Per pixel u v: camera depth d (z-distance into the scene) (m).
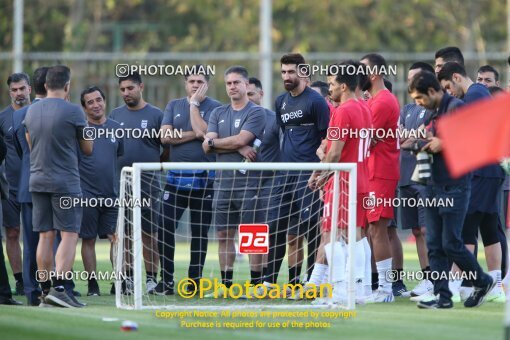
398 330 29.66
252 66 90.44
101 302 38.50
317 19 124.31
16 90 42.78
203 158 42.47
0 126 43.59
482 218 37.78
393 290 41.31
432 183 34.31
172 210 42.09
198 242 41.28
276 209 41.34
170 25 128.75
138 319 32.56
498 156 25.95
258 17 125.31
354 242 35.72
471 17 123.25
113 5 122.19
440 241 34.75
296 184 40.91
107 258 61.50
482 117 25.95
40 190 36.03
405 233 79.75
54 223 36.44
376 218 38.53
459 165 25.84
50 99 36.50
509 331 27.77
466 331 29.38
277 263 41.34
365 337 28.45
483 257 61.31
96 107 42.38
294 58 40.44
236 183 41.22
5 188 38.31
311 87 44.44
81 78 86.31
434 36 126.38
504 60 79.62
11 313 33.88
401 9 126.00
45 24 121.44
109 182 42.38
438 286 35.16
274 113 42.94
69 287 37.41
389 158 38.97
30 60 84.62
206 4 125.94
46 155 36.09
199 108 43.16
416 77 34.16
